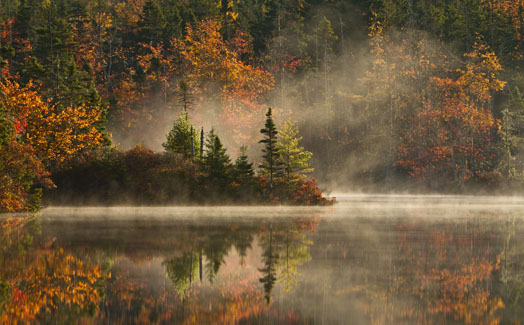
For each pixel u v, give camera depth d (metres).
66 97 80.88
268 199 65.38
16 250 22.78
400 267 18.66
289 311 12.61
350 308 12.92
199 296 14.28
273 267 18.81
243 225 35.66
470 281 16.27
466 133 111.75
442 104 114.50
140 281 16.28
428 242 25.67
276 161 67.81
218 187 64.75
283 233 30.23
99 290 14.94
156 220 40.19
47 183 55.16
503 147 108.19
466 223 36.91
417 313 12.41
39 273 17.38
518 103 111.81
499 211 51.97
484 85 113.12
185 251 22.78
